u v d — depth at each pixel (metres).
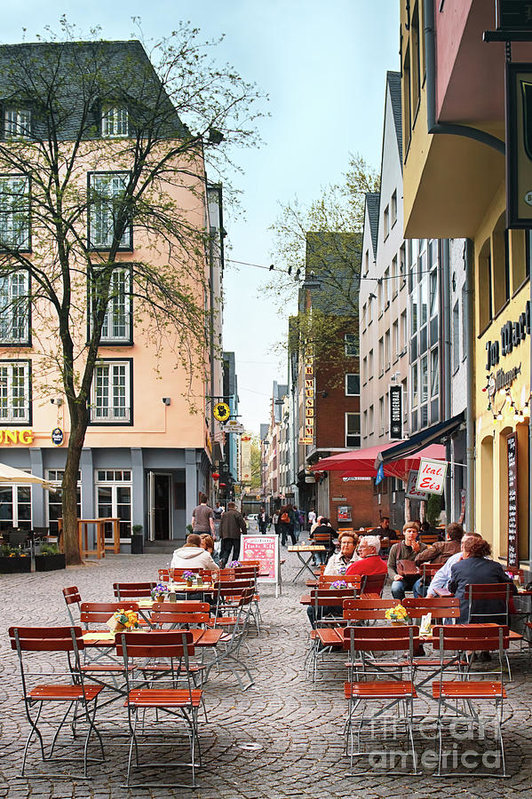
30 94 29.11
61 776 6.70
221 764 6.97
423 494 18.72
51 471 37.59
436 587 11.33
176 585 12.51
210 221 49.78
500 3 8.05
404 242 35.75
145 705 6.78
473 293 19.92
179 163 37.75
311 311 46.44
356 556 13.66
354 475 35.41
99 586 20.75
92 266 29.08
